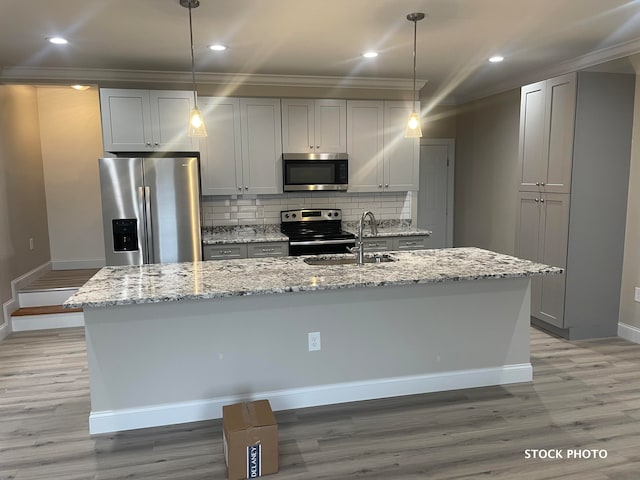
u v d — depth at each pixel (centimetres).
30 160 546
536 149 430
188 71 467
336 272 293
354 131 523
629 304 411
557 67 455
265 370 286
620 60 397
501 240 565
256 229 534
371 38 361
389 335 303
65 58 412
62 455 249
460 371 319
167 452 250
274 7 292
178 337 272
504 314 322
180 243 452
